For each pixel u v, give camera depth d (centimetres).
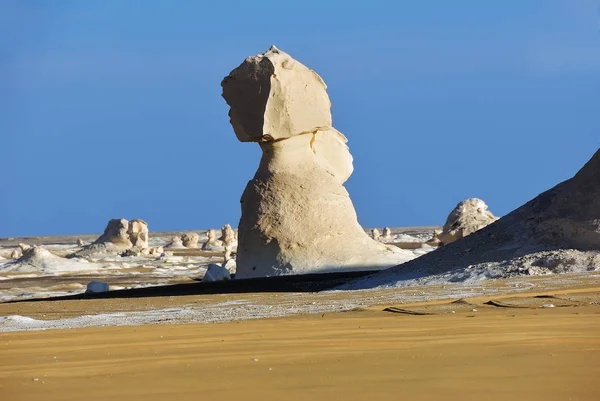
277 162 7181
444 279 4656
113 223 15562
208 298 4909
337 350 2019
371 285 4981
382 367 1717
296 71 7181
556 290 3650
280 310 3591
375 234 18750
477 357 1808
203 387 1564
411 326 2525
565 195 4972
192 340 2375
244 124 7144
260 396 1448
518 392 1410
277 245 6838
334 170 7469
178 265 12325
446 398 1375
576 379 1518
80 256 14850
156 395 1495
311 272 6631
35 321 3619
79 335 2695
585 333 2188
